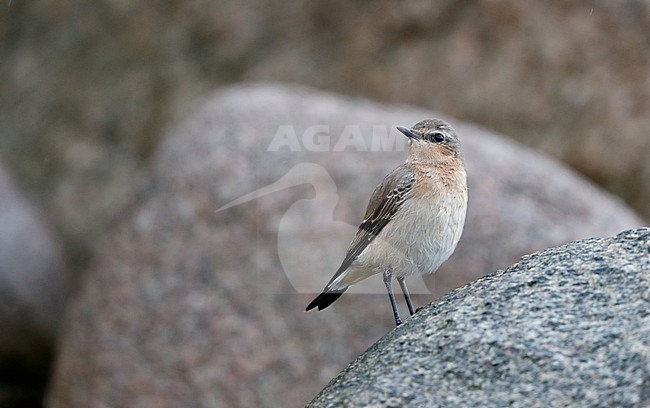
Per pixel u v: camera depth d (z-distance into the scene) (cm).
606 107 1858
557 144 1858
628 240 647
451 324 606
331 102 1484
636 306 582
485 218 1284
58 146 2159
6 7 2250
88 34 2225
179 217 1347
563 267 632
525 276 633
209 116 1444
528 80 1888
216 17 2141
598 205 1364
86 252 2041
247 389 1257
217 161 1355
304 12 2080
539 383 549
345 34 2030
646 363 537
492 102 1892
